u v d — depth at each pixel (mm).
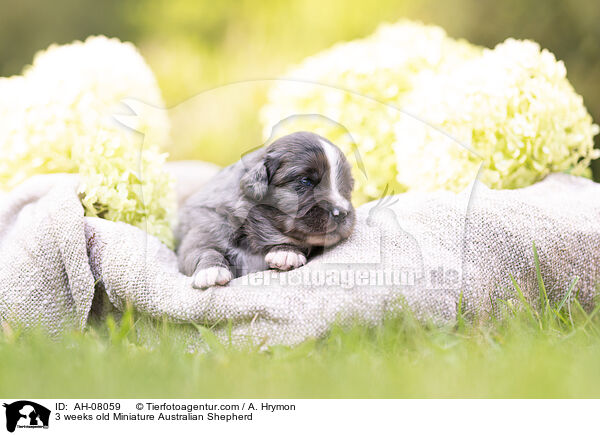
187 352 1229
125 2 2627
